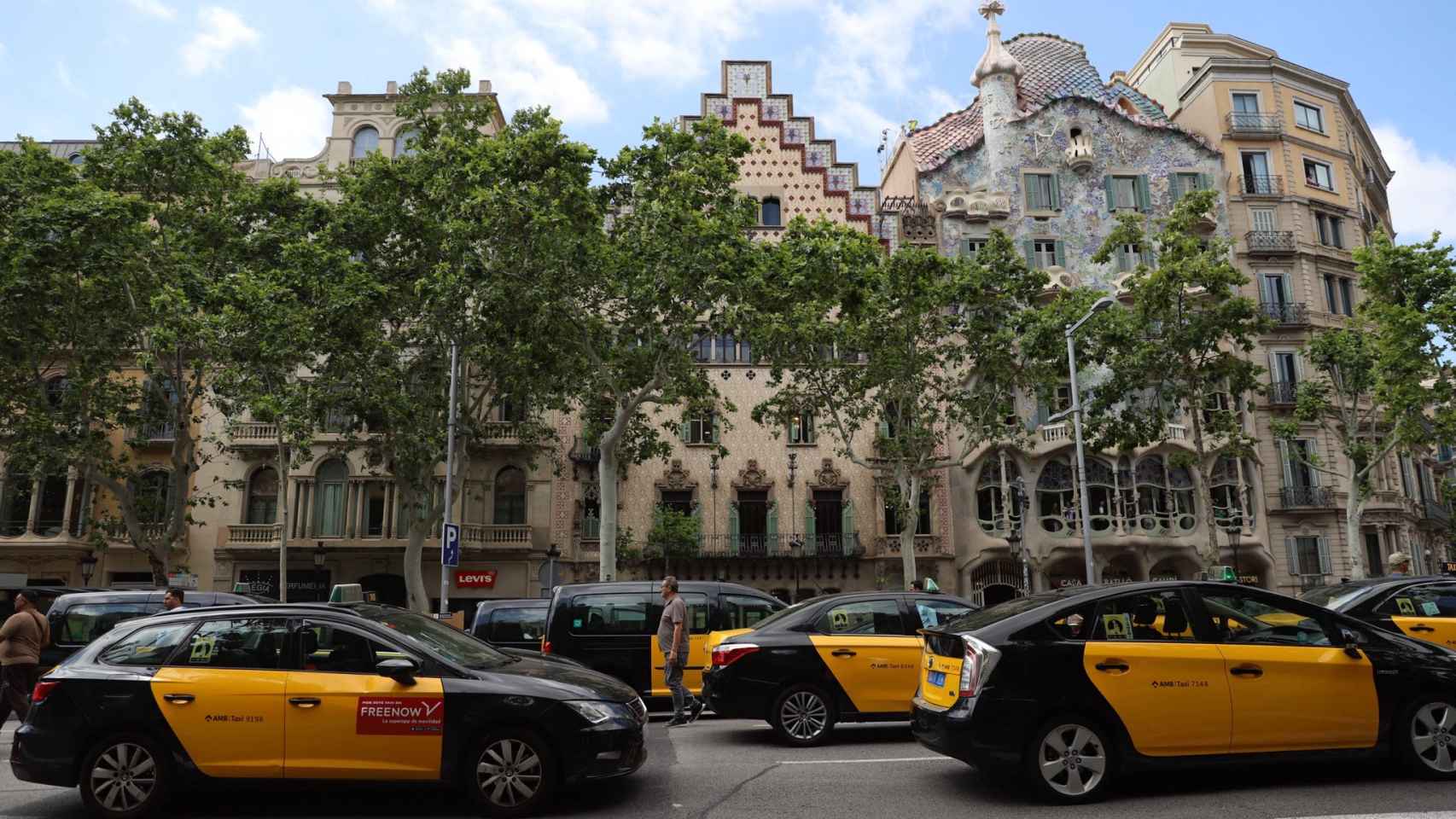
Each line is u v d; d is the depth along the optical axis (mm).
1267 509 36188
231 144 26641
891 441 28250
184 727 7535
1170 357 27141
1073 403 25359
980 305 27422
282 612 8039
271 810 7855
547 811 7672
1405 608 11367
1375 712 7891
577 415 34562
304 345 22609
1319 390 29688
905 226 37938
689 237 21234
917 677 11023
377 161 24312
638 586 14375
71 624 15219
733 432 35438
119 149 25531
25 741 7656
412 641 7965
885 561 34469
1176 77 44625
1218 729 7648
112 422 33000
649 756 10156
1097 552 34531
